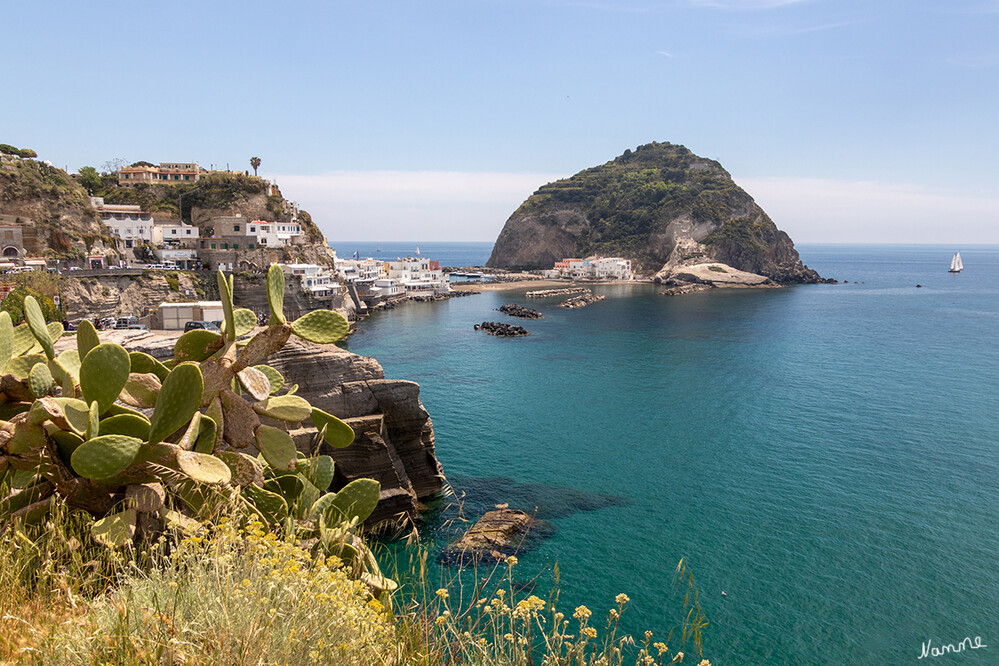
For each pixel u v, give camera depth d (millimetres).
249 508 7922
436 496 36812
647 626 25219
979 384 72125
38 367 8266
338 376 33500
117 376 8000
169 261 107688
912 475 43156
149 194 130500
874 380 74500
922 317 137250
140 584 4844
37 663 3938
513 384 72688
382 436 33406
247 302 103312
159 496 7266
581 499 38781
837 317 137125
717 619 26094
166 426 7535
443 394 67688
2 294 67375
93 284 84125
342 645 4602
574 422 56844
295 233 130625
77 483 7418
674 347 98375
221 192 133125
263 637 4109
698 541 33219
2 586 4875
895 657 24031
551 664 5801
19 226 88062
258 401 9820
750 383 73000
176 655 3984
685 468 44750
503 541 31688
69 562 6023
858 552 32062
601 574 29391
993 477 42719
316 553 7551
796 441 51062
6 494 7305
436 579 25094
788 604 27312
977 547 32594
